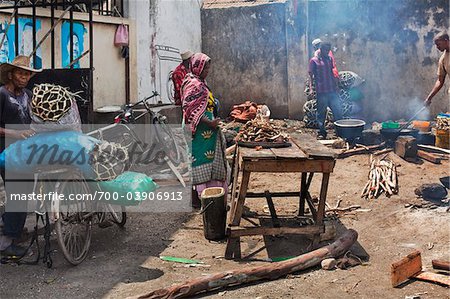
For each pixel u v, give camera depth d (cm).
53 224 527
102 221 552
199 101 597
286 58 1311
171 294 413
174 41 1239
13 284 455
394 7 1202
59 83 712
